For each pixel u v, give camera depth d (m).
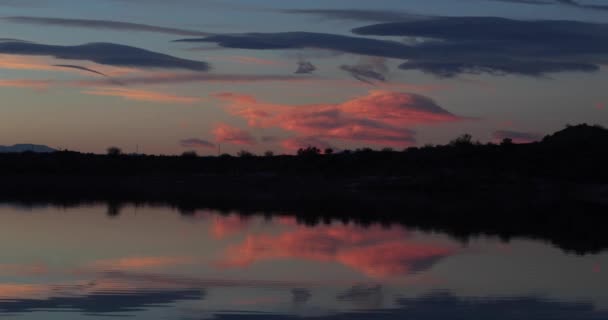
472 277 20.06
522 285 18.89
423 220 37.69
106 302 16.42
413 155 99.81
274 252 24.92
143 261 22.61
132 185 82.94
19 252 24.47
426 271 21.08
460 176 72.81
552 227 34.12
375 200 55.84
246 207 46.94
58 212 41.62
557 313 15.85
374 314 15.60
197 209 45.00
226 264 22.11
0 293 17.28
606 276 20.19
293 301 16.78
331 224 35.38
